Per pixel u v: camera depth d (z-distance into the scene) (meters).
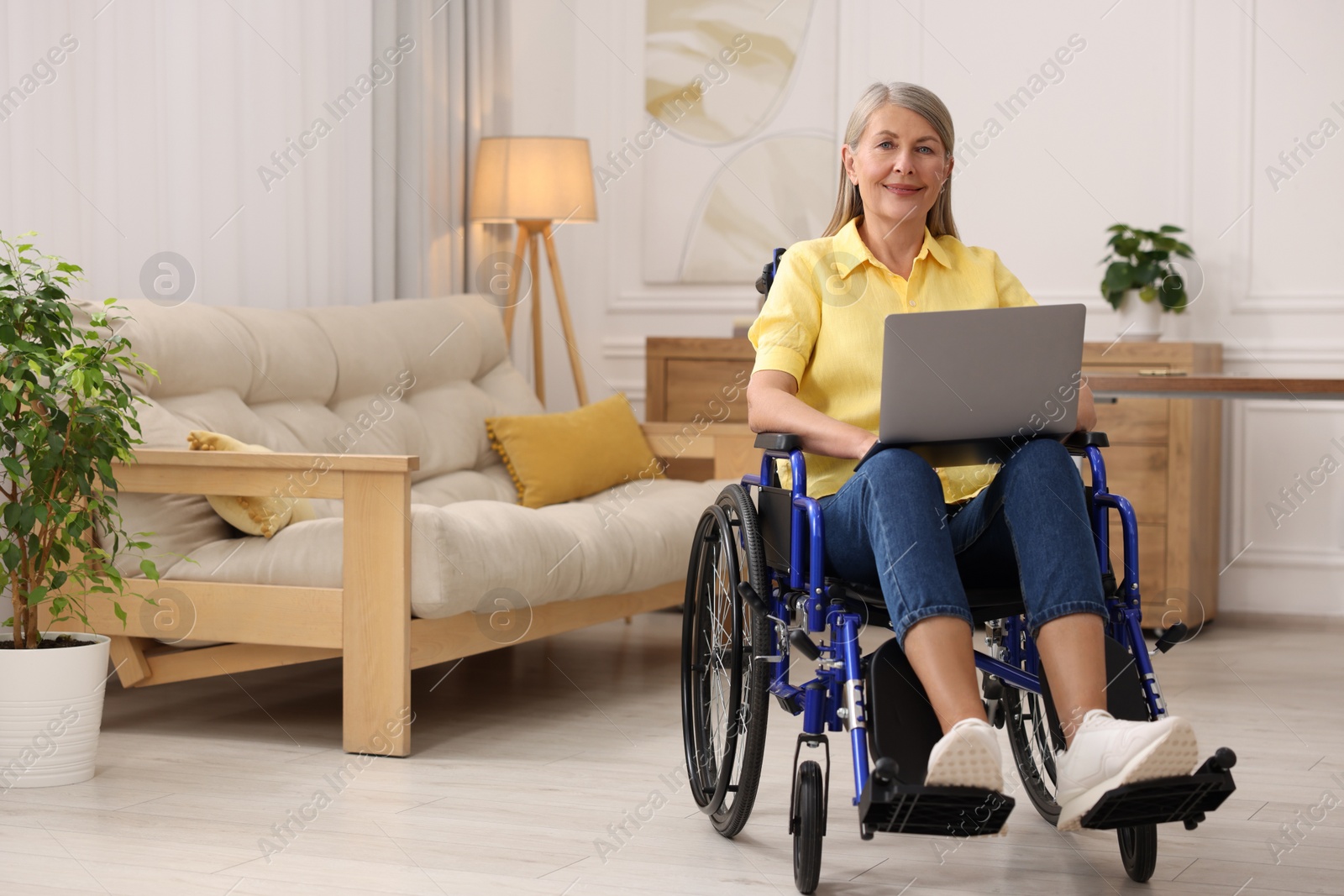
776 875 1.60
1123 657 1.44
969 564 1.62
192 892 1.51
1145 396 2.92
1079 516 1.45
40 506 2.01
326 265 3.43
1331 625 3.65
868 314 1.77
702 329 4.27
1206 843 1.74
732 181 4.22
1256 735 2.37
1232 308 3.82
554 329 4.38
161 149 2.92
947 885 1.56
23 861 1.62
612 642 3.41
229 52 3.10
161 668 2.37
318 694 2.71
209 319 2.63
